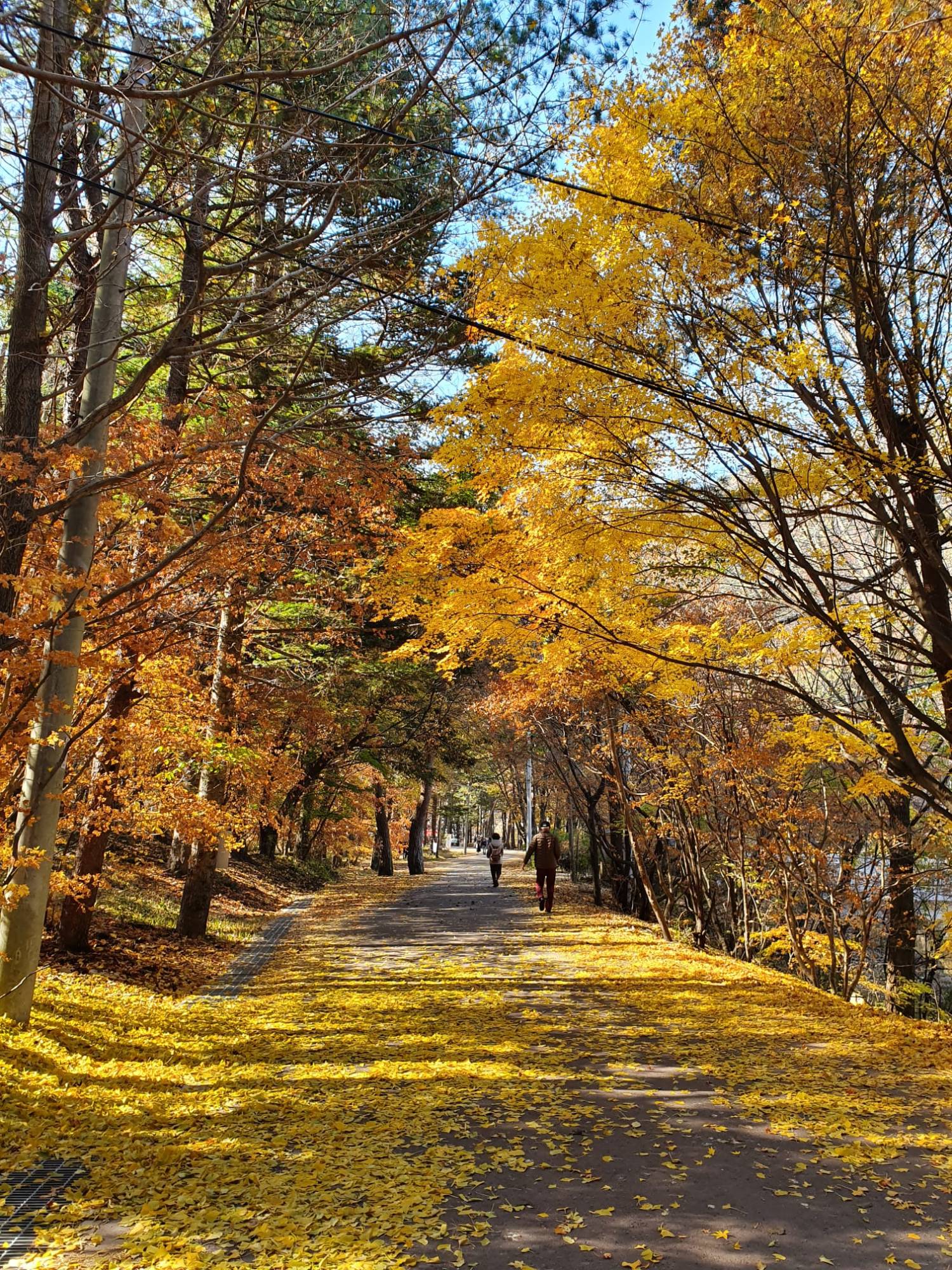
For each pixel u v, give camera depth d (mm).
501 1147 5320
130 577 8406
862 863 15781
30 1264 3898
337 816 30656
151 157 7723
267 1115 6008
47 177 7621
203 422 9797
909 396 7637
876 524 8148
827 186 7098
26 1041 7023
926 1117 5980
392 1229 4172
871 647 10016
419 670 23484
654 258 7164
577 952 14258
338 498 9281
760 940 17844
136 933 12969
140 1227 4258
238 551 9102
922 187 7332
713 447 7445
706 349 7523
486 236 7391
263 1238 4098
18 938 7480
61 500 7414
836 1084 6812
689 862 19266
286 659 17594
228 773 14000
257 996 10430
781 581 8367
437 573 8984
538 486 8219
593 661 10523
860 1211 4418
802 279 7566
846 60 6660
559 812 34312
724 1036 8508
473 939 15773
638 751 18484
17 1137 5367
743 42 6949
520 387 7188
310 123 8312
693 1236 4125
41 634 7055
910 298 7648
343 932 16516
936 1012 17438
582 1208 4441
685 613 13773
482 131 7586
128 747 9984
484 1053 7723
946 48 6547
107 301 8648
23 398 7461
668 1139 5488
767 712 13977
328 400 10047
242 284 11406
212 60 7605
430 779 30531
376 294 9406
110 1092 6430
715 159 7289
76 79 5723
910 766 8539
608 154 7066
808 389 7641
